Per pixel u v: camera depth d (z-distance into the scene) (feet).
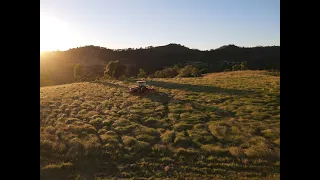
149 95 71.20
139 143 35.68
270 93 69.62
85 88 86.94
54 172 28.35
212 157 31.91
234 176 27.78
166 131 41.86
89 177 27.66
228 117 50.19
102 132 41.14
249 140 37.45
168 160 31.45
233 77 105.50
